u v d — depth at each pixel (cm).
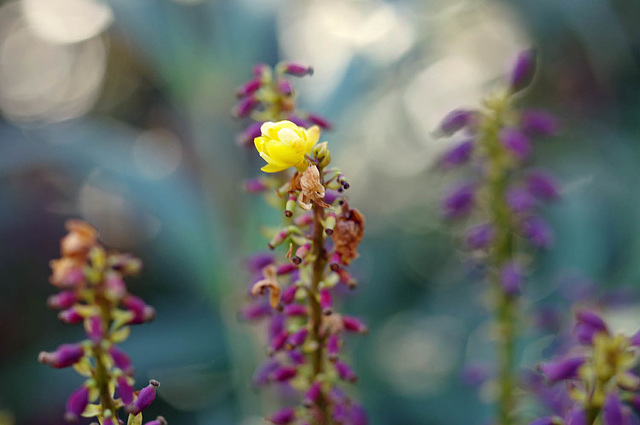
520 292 31
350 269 32
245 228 34
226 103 37
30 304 50
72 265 25
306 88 37
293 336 24
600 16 49
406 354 47
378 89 41
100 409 24
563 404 29
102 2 37
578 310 25
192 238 36
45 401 42
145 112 59
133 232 53
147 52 37
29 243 52
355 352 44
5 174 51
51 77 62
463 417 42
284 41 40
